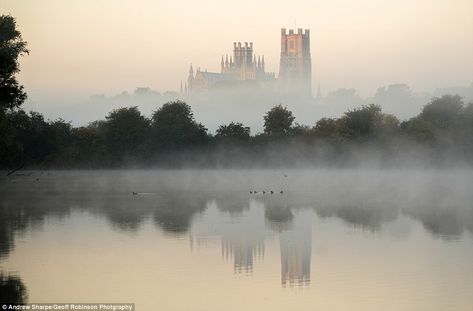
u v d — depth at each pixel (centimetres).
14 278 5931
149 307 5022
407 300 5156
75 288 5559
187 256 7038
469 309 4912
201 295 5353
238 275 6069
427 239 8206
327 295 5331
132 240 8206
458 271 6159
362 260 6762
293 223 10062
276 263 6625
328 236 8538
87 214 11494
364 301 5156
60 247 7631
